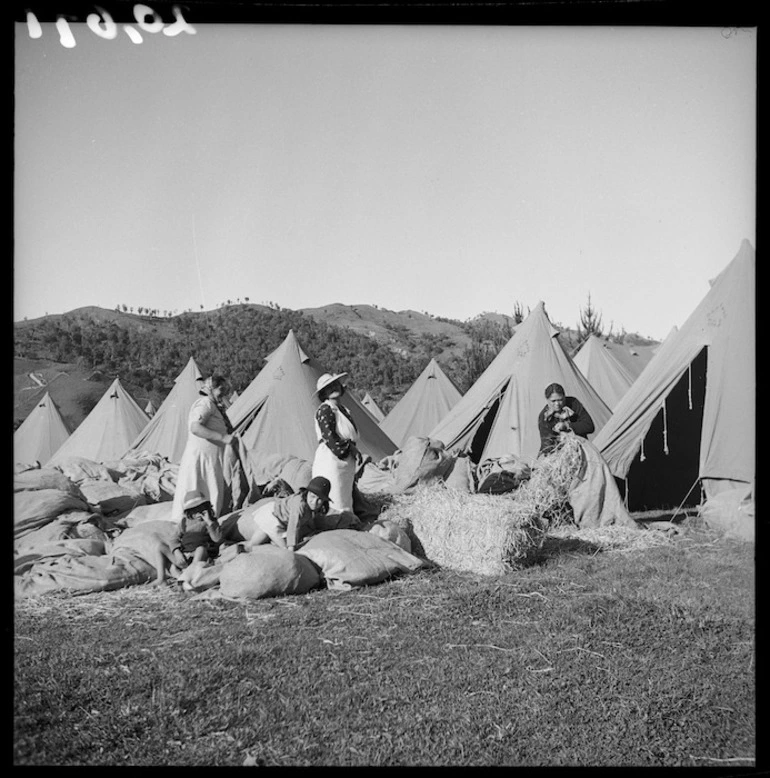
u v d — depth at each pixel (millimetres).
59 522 7027
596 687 4684
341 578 6254
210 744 3994
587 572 6832
